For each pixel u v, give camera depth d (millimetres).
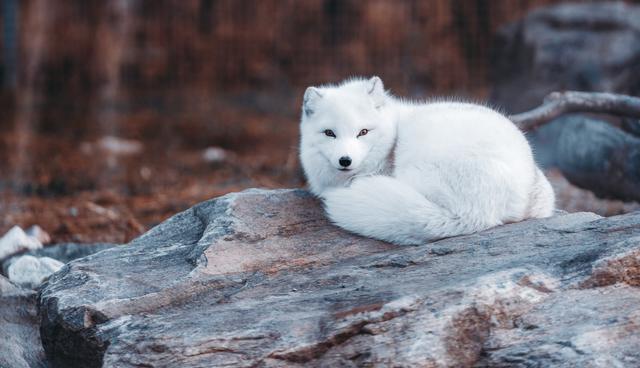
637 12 18203
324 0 27438
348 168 7836
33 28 26438
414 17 26781
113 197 15273
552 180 14359
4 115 23078
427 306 5875
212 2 28078
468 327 5793
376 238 7473
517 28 19156
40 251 10078
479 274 6258
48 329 6887
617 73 17266
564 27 18234
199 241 7492
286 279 6867
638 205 12250
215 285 6848
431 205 7254
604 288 6074
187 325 6156
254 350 5836
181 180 16797
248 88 26266
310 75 26406
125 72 26672
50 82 25906
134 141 21016
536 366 5477
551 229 7078
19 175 17203
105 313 6566
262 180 16359
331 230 7695
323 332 5875
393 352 5633
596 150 11828
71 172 17547
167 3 28078
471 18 25969
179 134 21703
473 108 8148
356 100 8094
